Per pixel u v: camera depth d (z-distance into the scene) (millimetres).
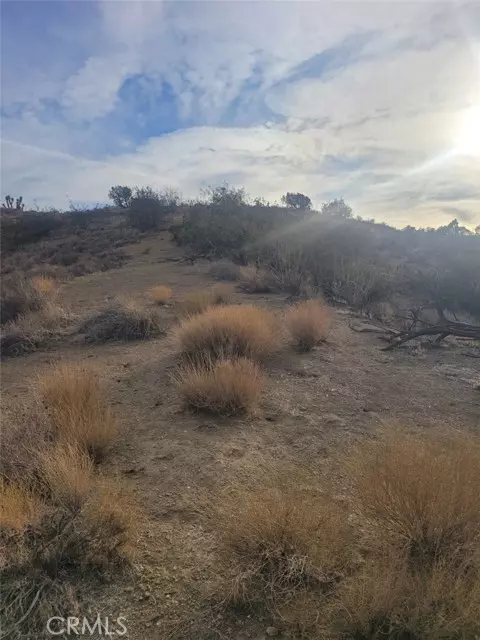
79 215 53375
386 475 2594
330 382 5480
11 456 3195
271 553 2334
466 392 5137
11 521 2451
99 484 3037
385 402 4855
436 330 6887
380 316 10266
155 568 2408
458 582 1925
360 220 35156
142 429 4281
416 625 1881
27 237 47812
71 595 2164
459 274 11375
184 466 3541
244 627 2021
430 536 2311
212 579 2311
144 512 2953
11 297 10516
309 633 1968
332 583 2223
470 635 1860
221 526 2678
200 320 6711
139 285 16500
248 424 4305
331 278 12820
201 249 24578
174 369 6059
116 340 8242
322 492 3086
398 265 15047
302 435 4055
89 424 3744
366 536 2574
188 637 1986
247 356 6086
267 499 2689
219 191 30891
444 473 2529
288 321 7395
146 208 43906
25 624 2039
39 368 6742
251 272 14367
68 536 2420
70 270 23094
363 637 1922
